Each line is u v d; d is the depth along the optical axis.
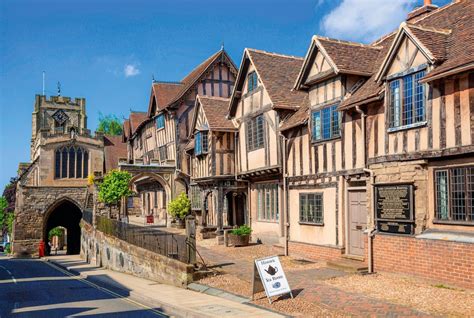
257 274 10.79
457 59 10.02
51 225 47.38
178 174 30.70
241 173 20.50
